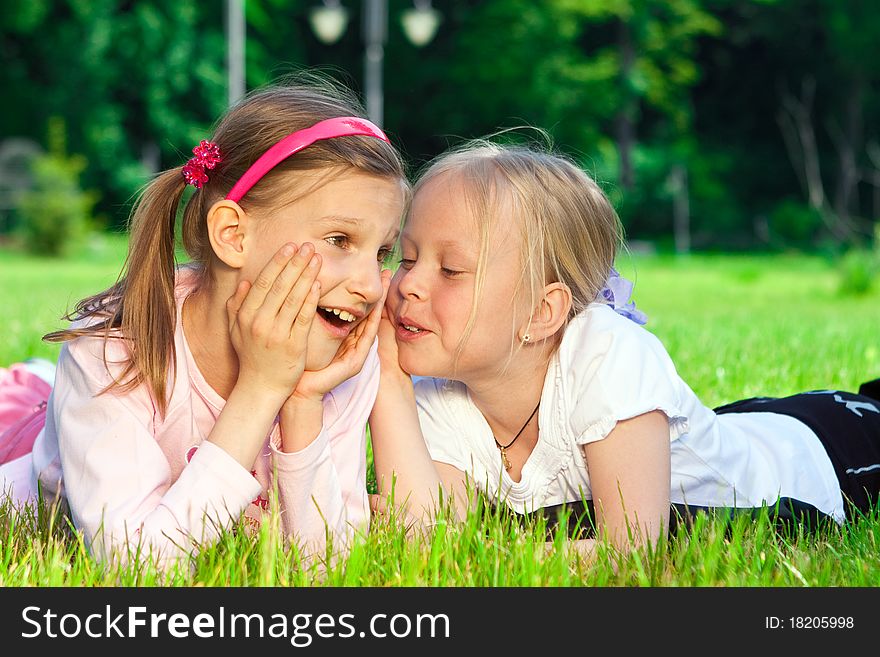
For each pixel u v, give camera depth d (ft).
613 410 8.23
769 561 7.25
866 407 11.03
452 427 9.31
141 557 7.18
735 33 140.56
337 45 131.44
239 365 7.71
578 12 127.34
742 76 142.82
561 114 128.77
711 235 132.16
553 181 8.59
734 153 140.56
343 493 8.34
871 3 131.03
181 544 7.30
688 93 142.31
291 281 7.29
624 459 8.31
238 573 6.99
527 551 7.09
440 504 8.16
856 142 136.46
